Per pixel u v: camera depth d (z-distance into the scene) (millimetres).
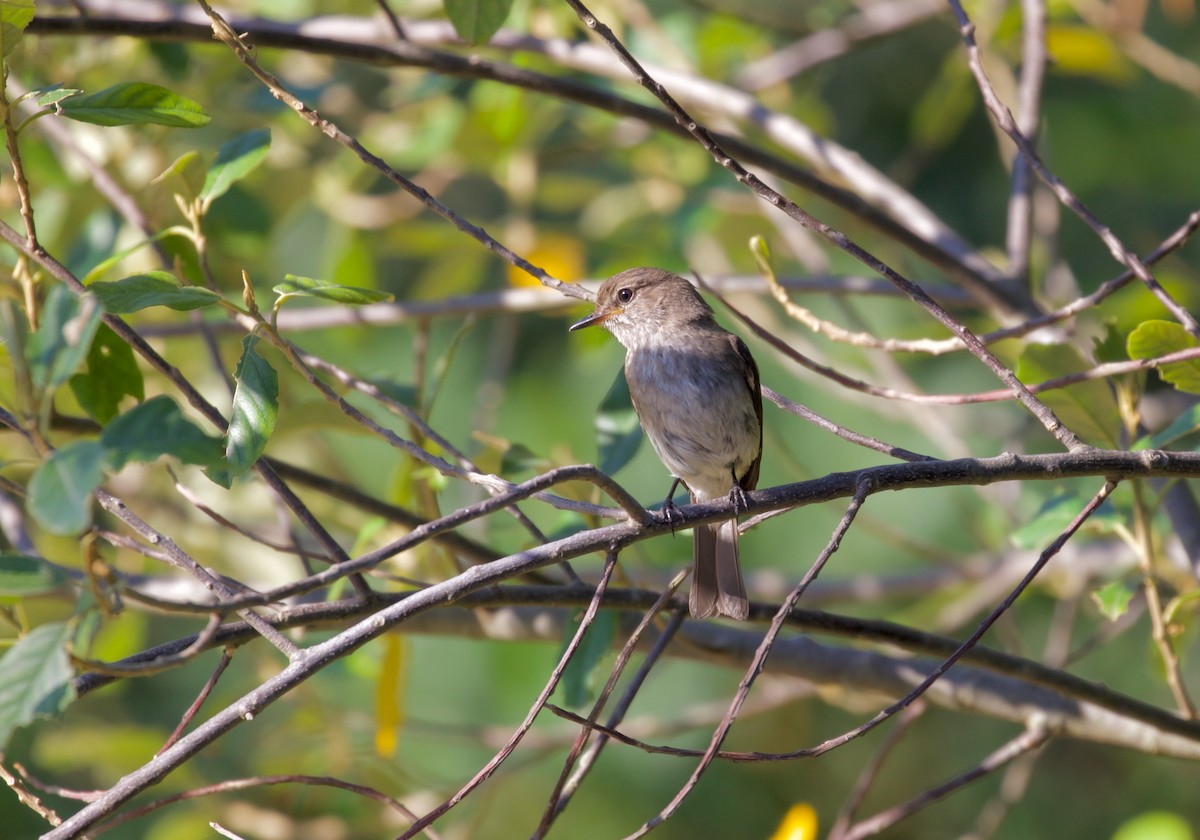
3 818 12961
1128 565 11422
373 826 10461
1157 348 6703
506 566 5430
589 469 5285
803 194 14023
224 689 13773
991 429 13977
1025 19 10422
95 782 13242
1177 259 14359
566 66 10766
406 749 13539
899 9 13438
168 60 10250
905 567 14414
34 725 13141
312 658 5109
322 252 15102
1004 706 8234
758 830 14391
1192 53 16406
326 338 14008
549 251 12023
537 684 13594
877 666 8375
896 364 11922
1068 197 6684
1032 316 9570
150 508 11273
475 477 5562
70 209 10891
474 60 8461
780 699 10836
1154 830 9109
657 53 12594
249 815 10461
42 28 7824
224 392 12016
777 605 7723
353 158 12320
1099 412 7578
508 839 13867
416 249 12852
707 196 12969
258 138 7281
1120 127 15734
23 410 4395
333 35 10016
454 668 13820
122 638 10773
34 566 4703
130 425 4445
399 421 13031
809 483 6000
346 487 7984
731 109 10648
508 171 12922
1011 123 6887
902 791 15305
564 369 14938
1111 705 7441
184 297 5785
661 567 12695
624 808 14141
